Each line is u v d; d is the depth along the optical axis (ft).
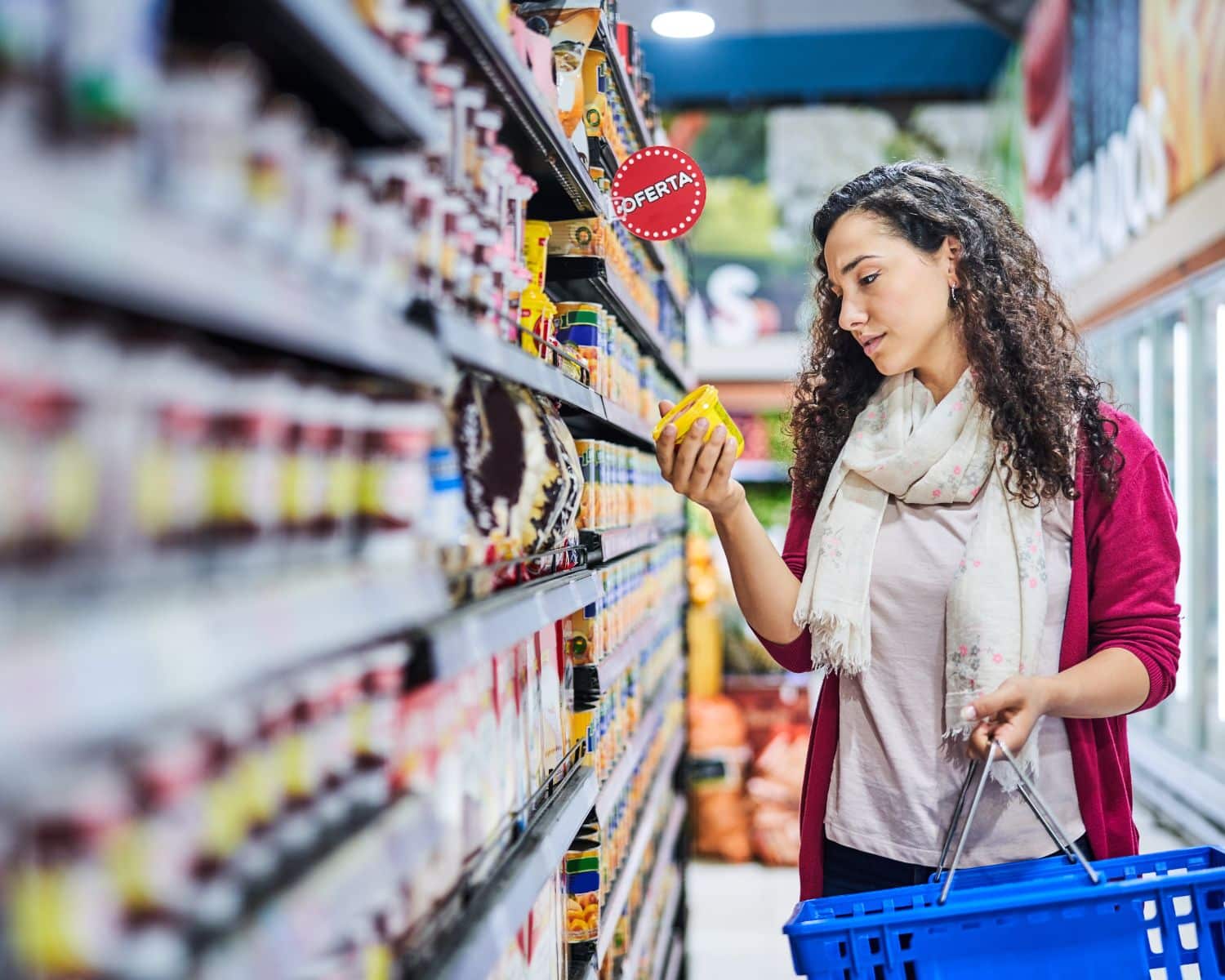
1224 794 16.24
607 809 7.24
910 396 6.81
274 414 2.57
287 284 2.39
